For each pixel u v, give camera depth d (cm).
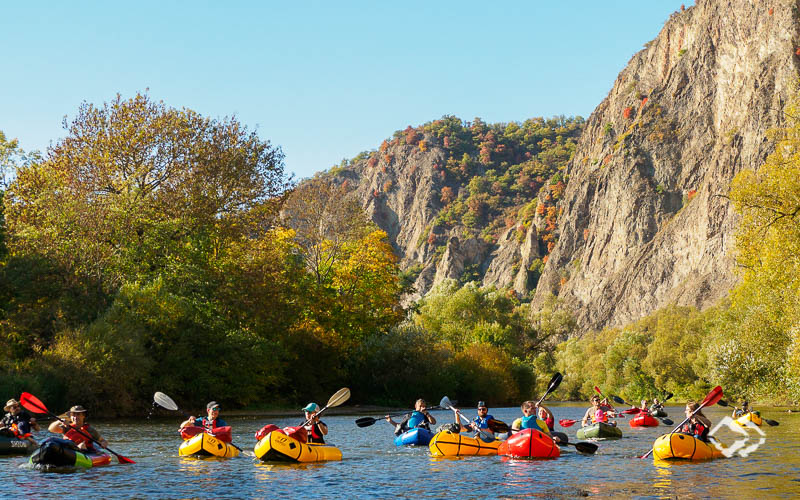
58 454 1499
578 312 19412
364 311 5912
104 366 3366
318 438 1830
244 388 4216
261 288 4291
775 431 2684
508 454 1784
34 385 3077
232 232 4519
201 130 4597
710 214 16525
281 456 1653
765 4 17212
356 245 6088
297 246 5841
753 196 3575
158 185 4459
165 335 3822
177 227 4088
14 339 3512
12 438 1720
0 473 1463
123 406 3538
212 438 1788
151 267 4112
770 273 3600
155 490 1277
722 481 1341
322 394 5294
